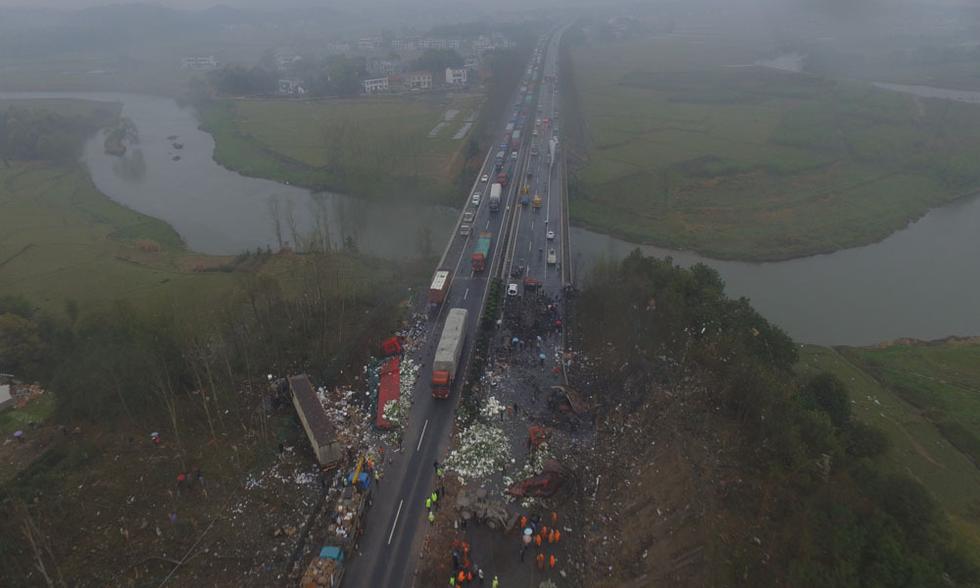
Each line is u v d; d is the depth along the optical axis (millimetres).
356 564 57344
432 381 78438
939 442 82562
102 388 73500
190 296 114625
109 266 131375
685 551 57562
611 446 71938
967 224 166750
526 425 75312
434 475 67938
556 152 184125
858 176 189250
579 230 161125
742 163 192125
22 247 140250
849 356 106312
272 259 132125
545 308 100062
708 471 64438
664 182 179750
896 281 136750
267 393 81438
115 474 66312
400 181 173750
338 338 93312
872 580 47938
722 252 149000
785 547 53906
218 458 69500
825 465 59500
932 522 52406
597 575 57156
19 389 81000
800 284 135750
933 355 106500
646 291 95188
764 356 82750
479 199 147250
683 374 80938
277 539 60344
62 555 57125
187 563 57531
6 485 63094
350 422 76125
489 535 60625
